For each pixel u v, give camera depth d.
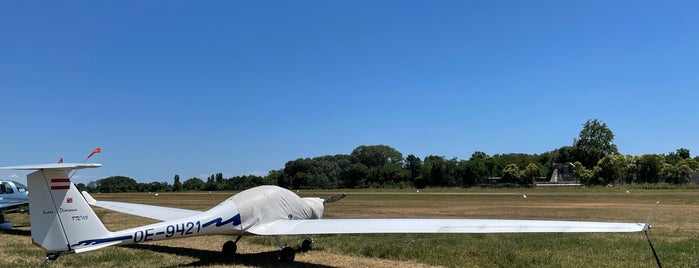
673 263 9.02
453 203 32.50
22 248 11.75
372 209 26.47
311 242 11.57
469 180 85.38
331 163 98.06
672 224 16.61
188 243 12.55
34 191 7.53
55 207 7.68
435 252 10.49
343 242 12.26
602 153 97.75
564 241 12.11
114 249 11.49
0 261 9.78
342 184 93.94
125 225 17.61
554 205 29.02
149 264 9.64
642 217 19.48
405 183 88.38
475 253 10.38
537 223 8.45
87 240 7.91
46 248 7.57
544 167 94.19
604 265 8.91
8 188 16.95
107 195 62.25
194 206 32.19
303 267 9.42
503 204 30.70
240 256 10.65
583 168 82.88
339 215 21.84
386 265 9.45
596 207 26.56
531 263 9.22
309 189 85.69
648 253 10.10
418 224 9.02
